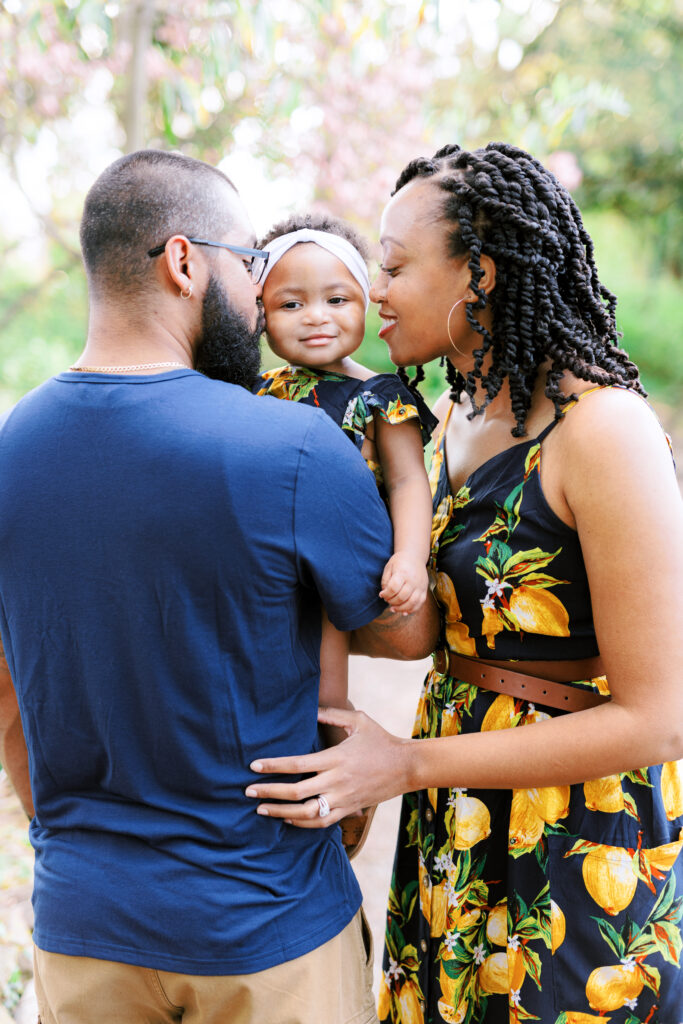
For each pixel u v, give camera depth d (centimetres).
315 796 141
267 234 193
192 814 131
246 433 130
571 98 695
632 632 139
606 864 150
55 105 596
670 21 844
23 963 257
